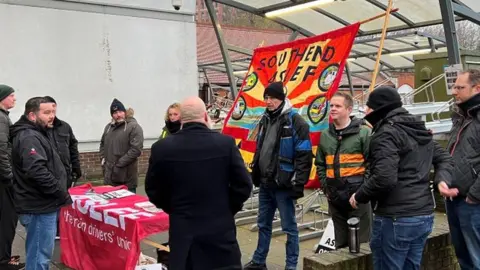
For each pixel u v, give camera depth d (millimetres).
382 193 3137
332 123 4285
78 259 4910
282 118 4508
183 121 3211
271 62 6996
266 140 4582
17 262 5094
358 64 22391
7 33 8680
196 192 3062
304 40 6594
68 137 5590
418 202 3174
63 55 9258
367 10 11414
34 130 4051
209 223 3066
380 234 3295
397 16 11383
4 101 4910
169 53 10531
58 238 5914
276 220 6461
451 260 4199
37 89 9000
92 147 9586
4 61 8672
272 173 4480
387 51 18188
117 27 9836
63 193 4137
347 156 4086
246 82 7285
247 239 6000
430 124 8750
